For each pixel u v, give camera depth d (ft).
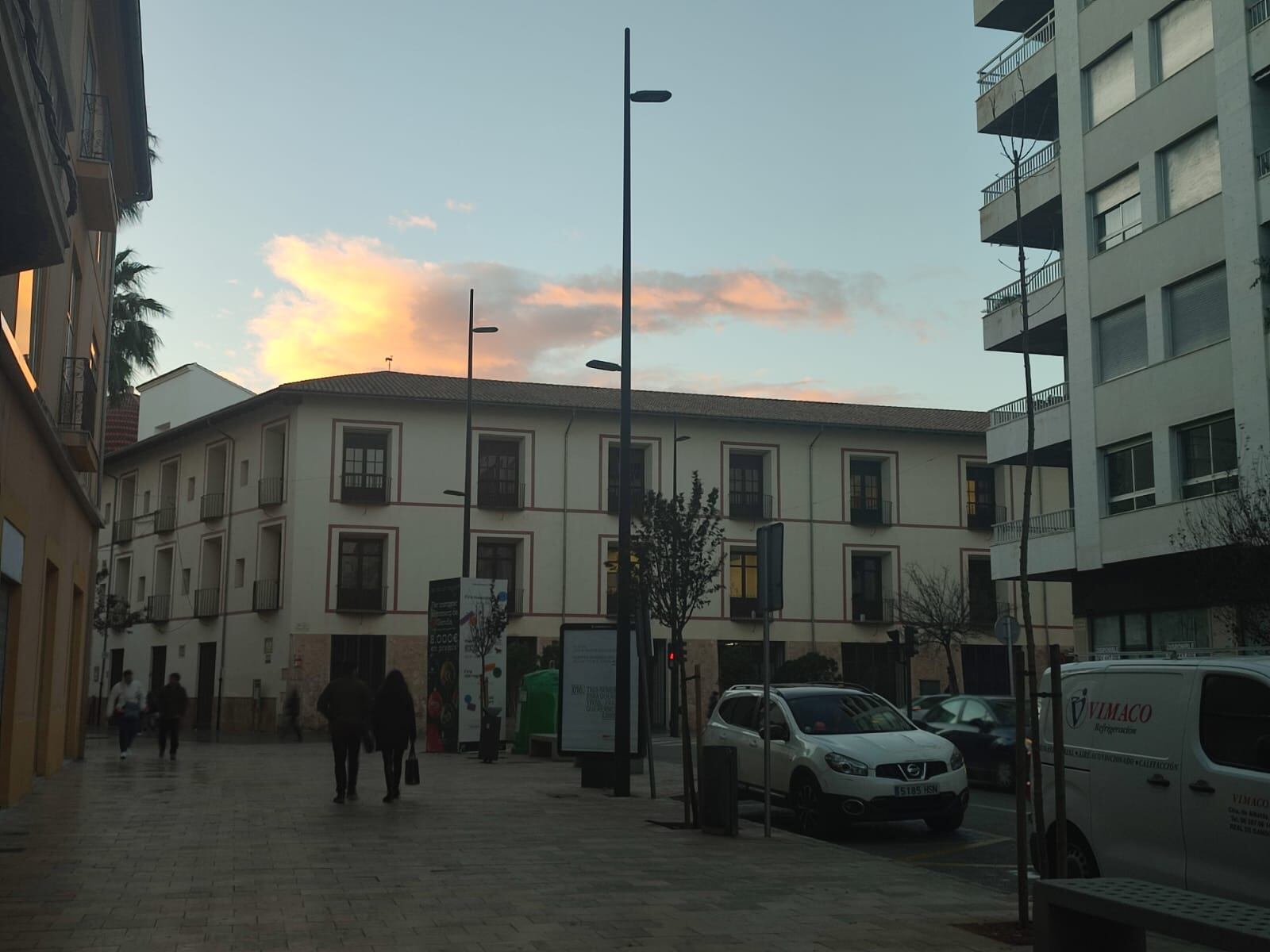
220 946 24.81
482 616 109.50
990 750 67.05
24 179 33.09
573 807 54.65
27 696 55.52
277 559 158.51
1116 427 93.35
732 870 35.86
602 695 67.21
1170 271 88.17
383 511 155.53
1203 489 85.35
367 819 48.98
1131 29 92.79
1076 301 98.27
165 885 32.37
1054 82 102.68
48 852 38.70
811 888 32.91
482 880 33.55
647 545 58.80
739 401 181.88
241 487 166.09
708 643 163.94
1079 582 99.40
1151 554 88.63
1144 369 90.48
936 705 73.56
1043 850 27.73
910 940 26.18
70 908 28.99
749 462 172.76
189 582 177.58
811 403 189.06
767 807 43.75
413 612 154.81
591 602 161.48
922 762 47.83
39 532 55.72
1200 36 86.53
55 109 35.42
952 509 177.58
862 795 46.50
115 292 123.54
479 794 61.41
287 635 150.30
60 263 38.68
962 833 49.65
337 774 55.83
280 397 155.22
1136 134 92.07
